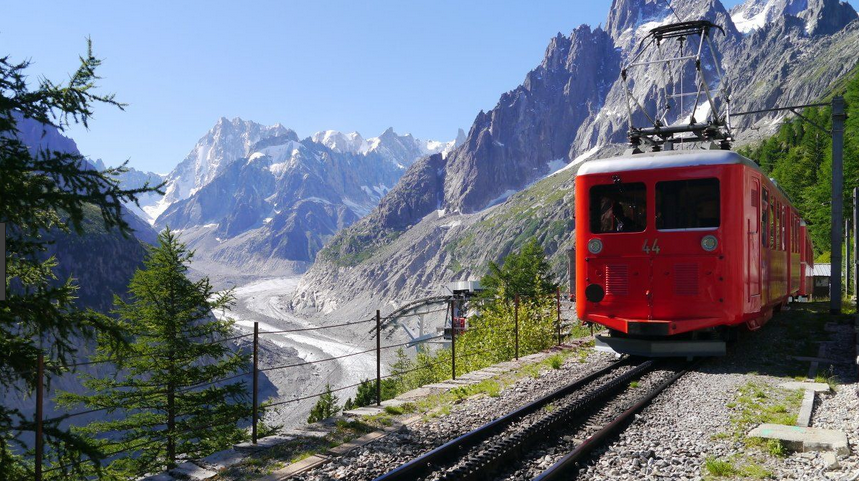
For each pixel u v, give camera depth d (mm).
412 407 10242
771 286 16703
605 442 7816
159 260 18391
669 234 13883
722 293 13406
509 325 20219
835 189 24391
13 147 7961
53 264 8938
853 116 62000
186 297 18188
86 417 54469
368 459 7375
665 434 8148
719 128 15516
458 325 67125
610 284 14531
